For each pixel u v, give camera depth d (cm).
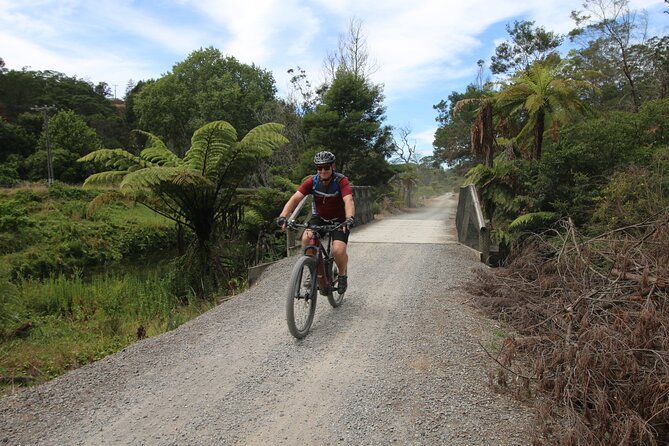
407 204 4266
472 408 331
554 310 462
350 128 2566
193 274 1188
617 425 271
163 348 452
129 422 320
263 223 1326
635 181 864
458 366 399
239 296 669
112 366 412
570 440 268
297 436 300
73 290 1127
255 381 375
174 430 309
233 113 4316
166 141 4634
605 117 1231
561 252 565
